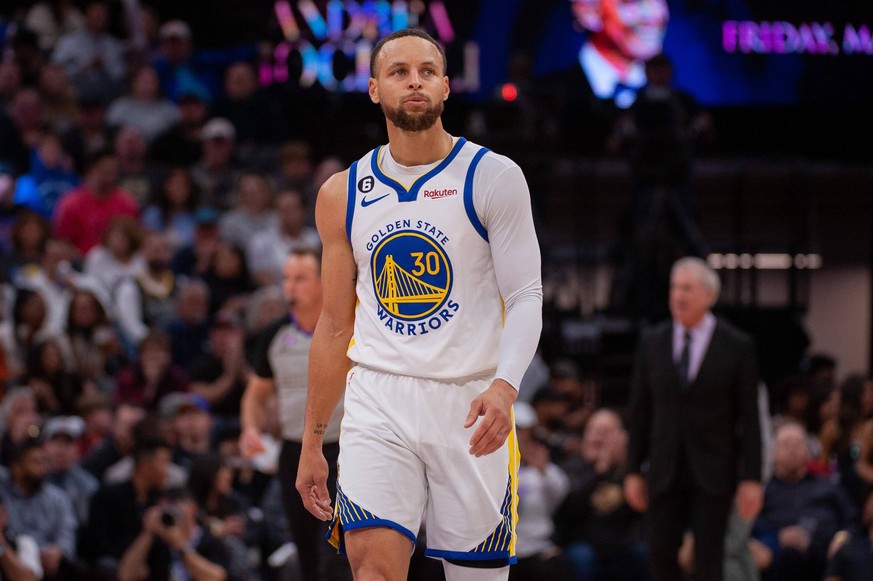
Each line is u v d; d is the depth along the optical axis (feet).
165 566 69.77
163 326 96.22
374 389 36.09
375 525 35.04
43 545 70.69
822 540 82.02
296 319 55.88
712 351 63.72
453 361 35.65
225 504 75.46
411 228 35.63
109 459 78.64
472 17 141.79
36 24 130.41
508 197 35.17
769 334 123.03
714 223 137.18
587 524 82.28
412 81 35.06
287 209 103.91
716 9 145.89
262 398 58.44
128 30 130.82
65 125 116.57
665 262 117.29
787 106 147.43
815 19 147.43
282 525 76.59
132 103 119.85
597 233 134.31
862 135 148.56
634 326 118.62
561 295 134.51
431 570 75.00
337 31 139.33
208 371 90.12
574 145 139.54
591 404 116.06
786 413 101.65
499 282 35.63
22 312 87.81
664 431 64.23
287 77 138.21
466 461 35.65
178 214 108.99
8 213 102.94
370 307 36.45
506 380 33.78
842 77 148.15
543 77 143.33
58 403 84.43
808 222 134.62
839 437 91.56
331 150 129.18
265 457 80.59
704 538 63.36
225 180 112.78
